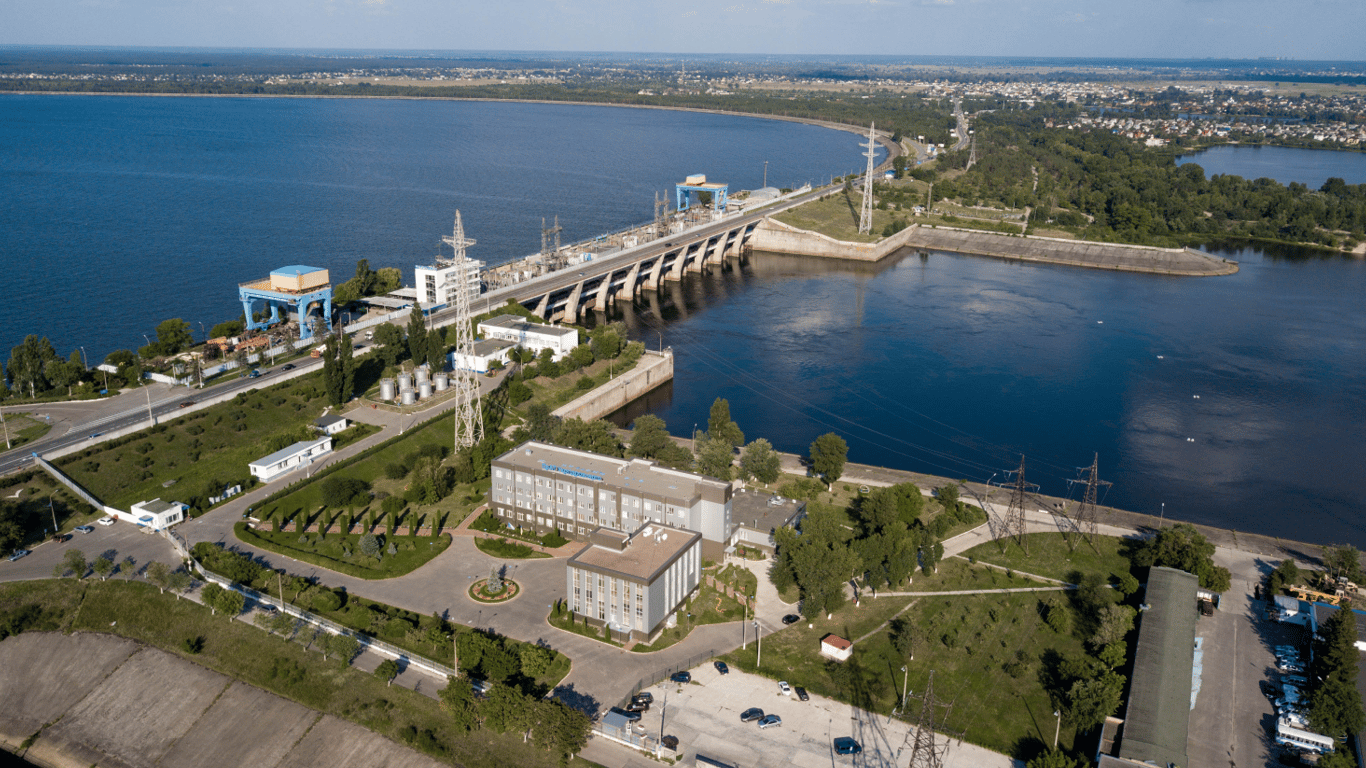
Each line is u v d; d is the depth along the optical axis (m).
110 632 177.50
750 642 175.00
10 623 176.25
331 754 151.12
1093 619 182.38
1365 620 176.12
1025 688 163.00
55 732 159.75
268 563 195.25
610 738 149.50
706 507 198.38
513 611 181.88
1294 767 144.62
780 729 151.75
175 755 154.62
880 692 161.62
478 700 152.62
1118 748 147.62
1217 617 185.38
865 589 194.25
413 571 194.75
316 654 167.88
